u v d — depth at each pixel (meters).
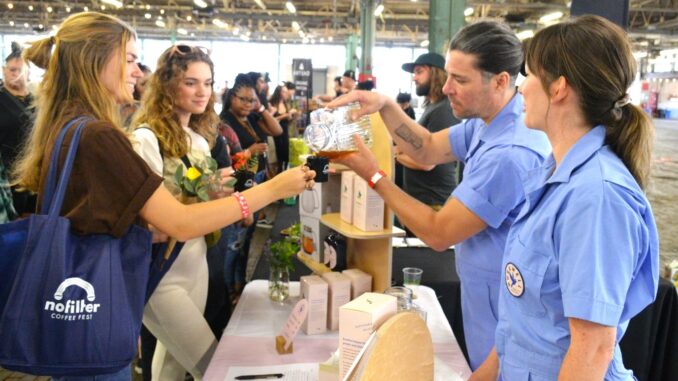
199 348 1.82
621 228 0.87
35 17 19.17
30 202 2.96
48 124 1.32
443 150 1.94
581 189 0.91
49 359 1.19
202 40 23.14
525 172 1.41
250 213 1.47
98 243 1.22
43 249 1.18
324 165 1.60
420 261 2.69
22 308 1.17
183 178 1.64
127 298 1.25
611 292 0.86
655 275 0.94
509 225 1.49
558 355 0.96
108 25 1.35
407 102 7.62
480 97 1.52
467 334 1.67
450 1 5.29
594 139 0.96
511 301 1.05
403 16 17.33
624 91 0.95
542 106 1.00
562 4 13.72
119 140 1.25
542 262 0.96
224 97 3.98
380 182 1.61
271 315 1.92
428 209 1.57
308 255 2.25
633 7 14.95
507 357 1.06
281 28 21.33
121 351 1.22
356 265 2.02
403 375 0.98
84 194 1.23
